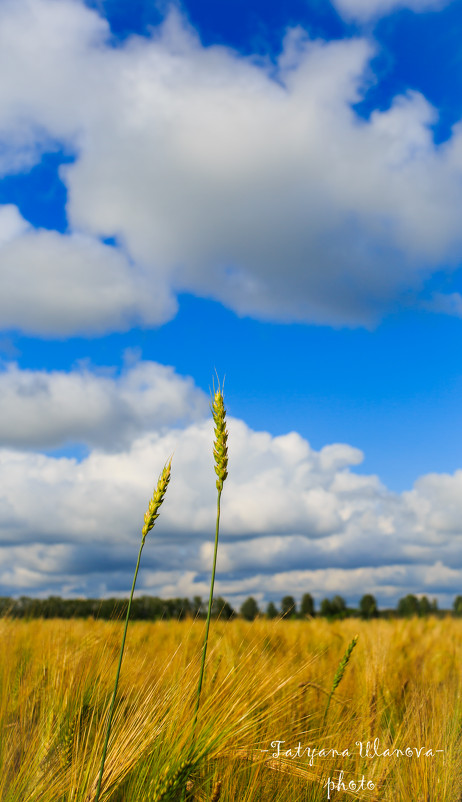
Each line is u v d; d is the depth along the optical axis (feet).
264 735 10.01
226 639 14.56
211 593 8.54
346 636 30.71
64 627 23.06
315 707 14.02
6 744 10.36
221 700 9.07
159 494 7.45
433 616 63.16
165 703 9.29
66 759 9.39
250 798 9.28
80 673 12.67
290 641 20.90
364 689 15.16
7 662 17.48
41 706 12.11
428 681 20.11
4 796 8.71
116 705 10.54
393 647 24.38
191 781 8.38
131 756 8.64
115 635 16.90
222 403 8.40
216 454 8.34
